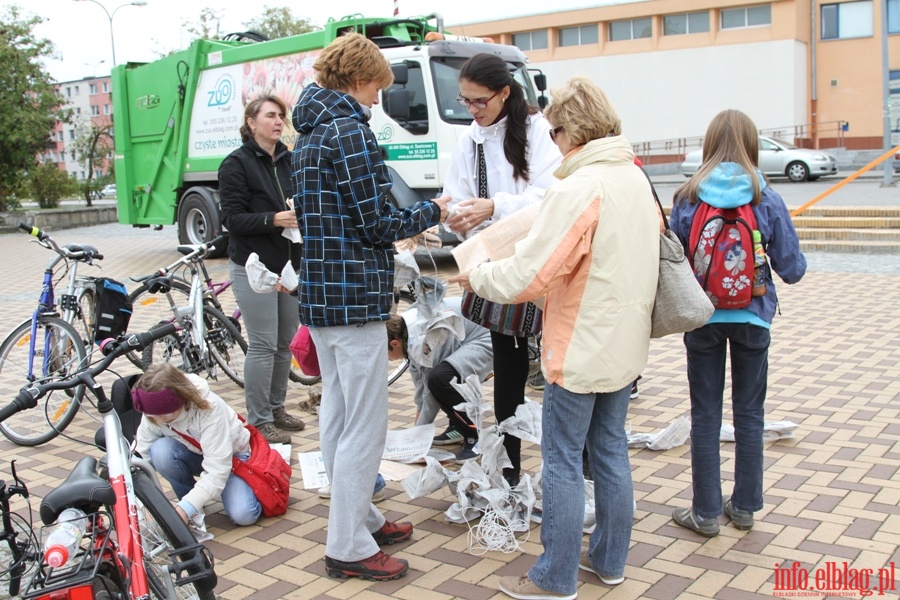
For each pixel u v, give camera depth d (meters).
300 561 3.64
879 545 3.54
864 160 30.08
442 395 4.45
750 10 31.52
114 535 2.65
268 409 5.14
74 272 5.72
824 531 3.68
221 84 12.96
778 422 4.87
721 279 3.39
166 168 14.26
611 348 2.96
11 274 13.21
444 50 10.76
